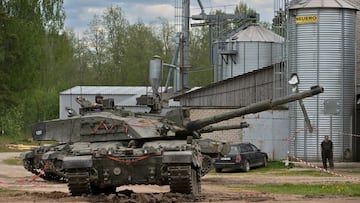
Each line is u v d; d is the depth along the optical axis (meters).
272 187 30.25
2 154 60.84
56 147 34.91
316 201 22.69
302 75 46.47
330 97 46.34
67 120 27.05
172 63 68.00
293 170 42.81
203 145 32.28
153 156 23.14
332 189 28.22
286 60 47.28
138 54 111.50
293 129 47.03
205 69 102.69
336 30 46.38
